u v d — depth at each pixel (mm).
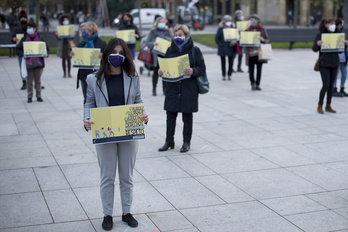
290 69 17359
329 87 10391
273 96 12367
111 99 4680
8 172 6531
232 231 4816
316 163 7020
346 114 10344
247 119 9828
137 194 5789
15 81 14609
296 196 5746
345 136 8555
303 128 9117
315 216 5180
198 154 7418
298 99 11992
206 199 5641
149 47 11891
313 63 19047
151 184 6121
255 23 13258
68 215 5176
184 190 5922
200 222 5023
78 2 58625
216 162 7027
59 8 61812
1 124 9266
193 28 46031
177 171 6625
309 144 8016
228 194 5793
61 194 5758
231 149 7695
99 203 5500
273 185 6105
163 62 7152
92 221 5035
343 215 5207
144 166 6824
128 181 4918
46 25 38625
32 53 10961
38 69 11273
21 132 8688
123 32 14078
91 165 6840
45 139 8227
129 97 4711
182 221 5047
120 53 4598
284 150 7660
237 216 5172
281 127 9180
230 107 11000
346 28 25594
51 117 9875
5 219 5059
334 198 5691
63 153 7418
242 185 6098
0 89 13219
